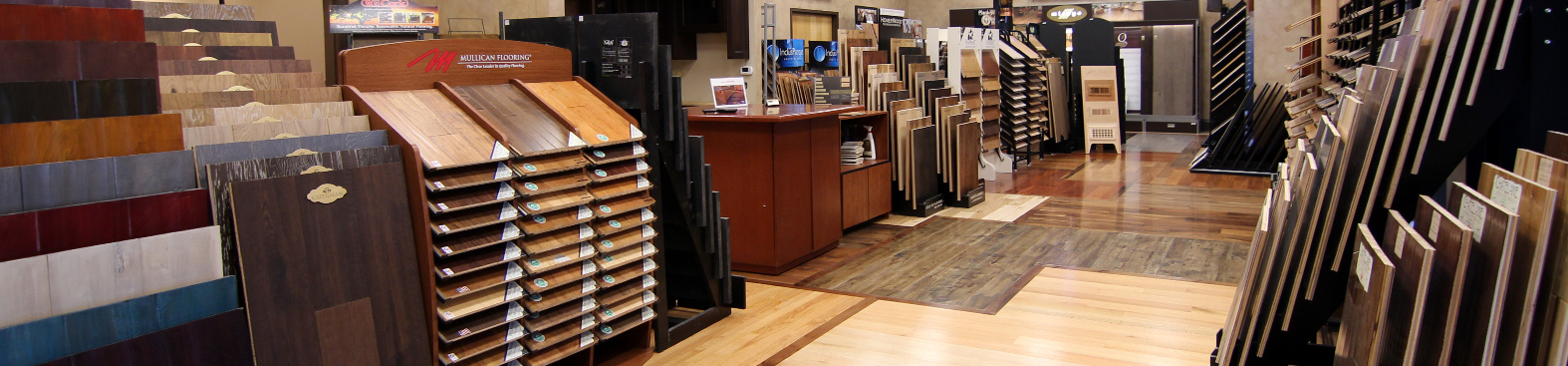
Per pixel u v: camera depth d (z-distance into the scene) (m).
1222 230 6.39
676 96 3.78
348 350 2.55
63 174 2.05
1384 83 2.76
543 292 3.18
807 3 11.30
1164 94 14.19
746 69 9.82
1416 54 2.60
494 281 2.94
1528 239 1.74
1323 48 7.54
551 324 3.20
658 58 3.70
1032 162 10.79
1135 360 3.66
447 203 2.79
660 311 3.81
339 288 2.53
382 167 2.65
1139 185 8.70
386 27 6.31
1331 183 2.92
